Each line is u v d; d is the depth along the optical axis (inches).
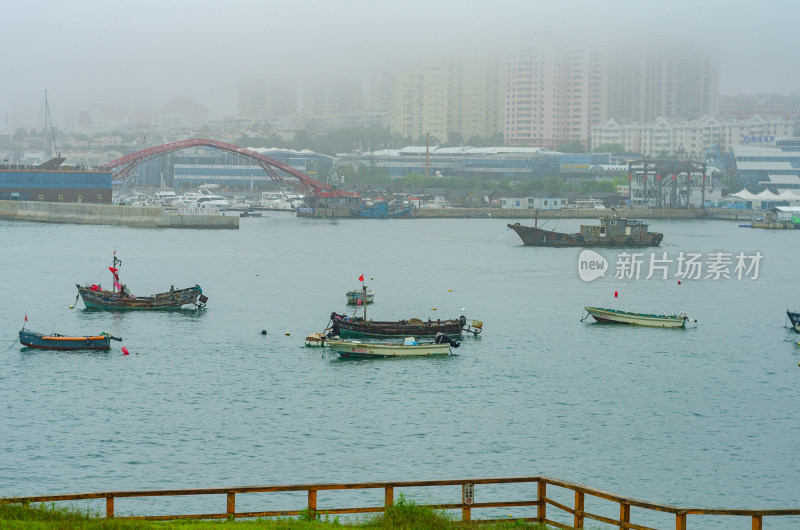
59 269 7037.4
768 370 3762.3
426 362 3789.4
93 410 2974.9
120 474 2391.7
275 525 1382.9
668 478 2436.0
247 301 5536.4
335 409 3024.1
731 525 2145.7
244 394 3211.1
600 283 6825.8
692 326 4889.3
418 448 2632.9
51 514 1418.6
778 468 2524.6
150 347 4035.4
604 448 2667.3
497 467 2490.2
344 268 7549.2
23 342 3905.0
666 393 3329.2
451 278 6993.1
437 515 1384.1
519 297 5974.4
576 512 1364.4
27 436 2684.5
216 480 2358.5
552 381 3486.7
